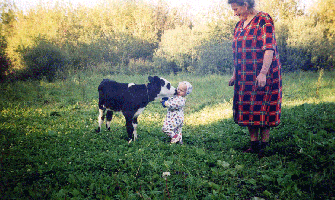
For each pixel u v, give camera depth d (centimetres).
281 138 446
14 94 856
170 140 489
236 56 382
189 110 780
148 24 2272
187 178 314
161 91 476
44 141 446
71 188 288
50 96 890
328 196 268
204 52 1703
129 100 462
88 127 550
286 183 296
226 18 1923
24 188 288
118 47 1922
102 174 331
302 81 1112
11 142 425
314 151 355
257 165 359
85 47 1750
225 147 443
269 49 346
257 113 377
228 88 1062
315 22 1934
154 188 293
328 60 1560
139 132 529
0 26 1550
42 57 1311
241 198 287
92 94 953
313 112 569
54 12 2055
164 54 1883
